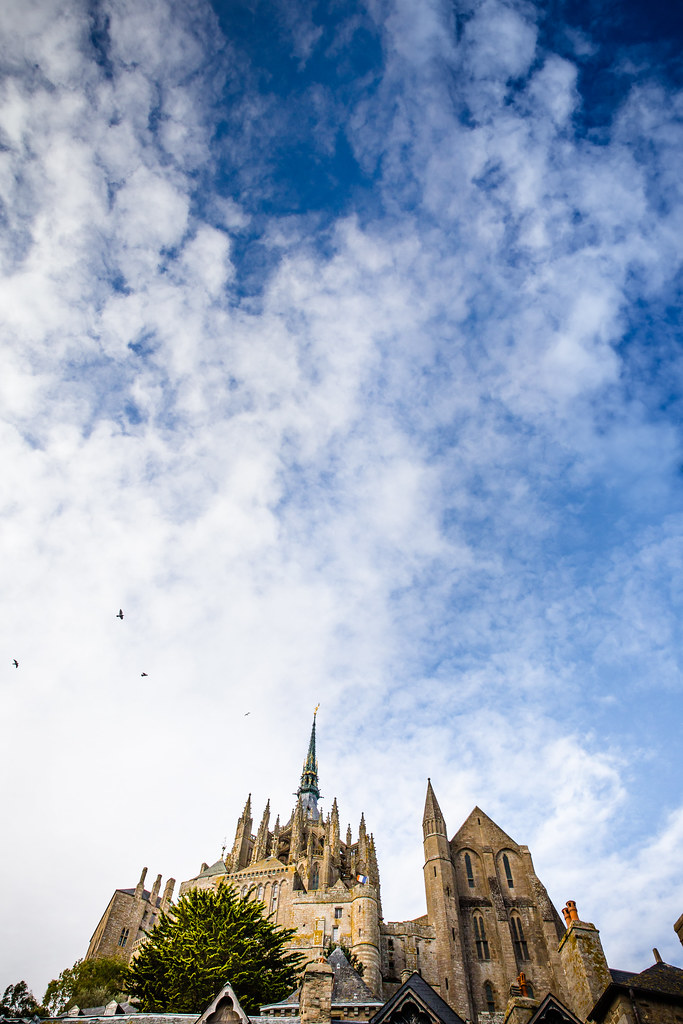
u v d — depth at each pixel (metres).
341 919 74.31
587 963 37.09
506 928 71.44
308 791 138.88
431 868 76.75
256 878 89.62
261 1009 36.44
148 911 86.44
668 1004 28.88
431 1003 26.80
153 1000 41.69
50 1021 35.75
